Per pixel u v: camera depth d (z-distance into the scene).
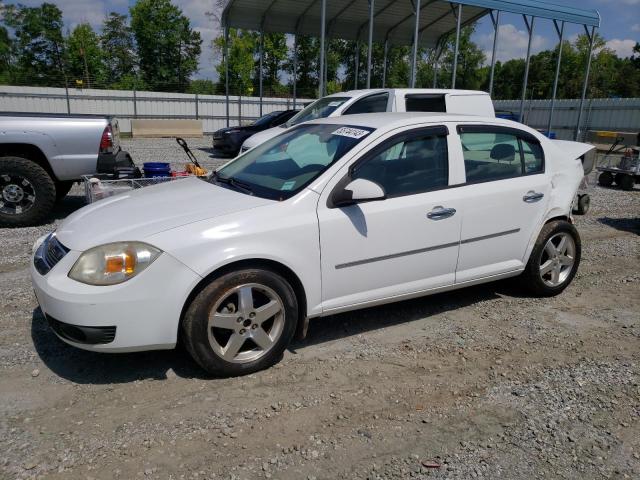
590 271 5.89
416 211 3.85
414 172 3.94
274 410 3.03
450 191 4.06
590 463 2.66
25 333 3.91
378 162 3.78
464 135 4.23
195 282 3.11
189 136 28.39
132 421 2.89
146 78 55.31
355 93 9.54
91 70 53.97
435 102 9.04
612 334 4.21
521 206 4.47
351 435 2.83
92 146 6.96
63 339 3.17
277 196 3.53
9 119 6.71
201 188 3.98
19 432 2.77
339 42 47.31
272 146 4.49
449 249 4.10
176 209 3.46
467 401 3.19
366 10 18.62
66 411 2.97
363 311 4.54
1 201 6.91
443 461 2.65
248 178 4.01
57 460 2.56
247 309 3.28
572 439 2.85
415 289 4.01
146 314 3.07
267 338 3.40
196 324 3.16
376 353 3.77
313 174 3.64
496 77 56.12
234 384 3.29
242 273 3.23
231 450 2.68
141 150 18.91
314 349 3.81
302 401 3.13
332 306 3.66
